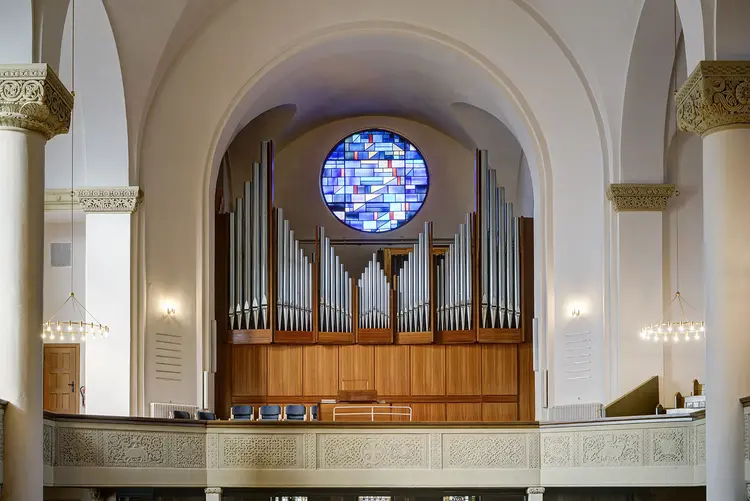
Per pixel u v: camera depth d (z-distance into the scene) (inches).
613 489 791.1
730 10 572.7
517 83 885.2
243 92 875.4
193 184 861.2
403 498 812.0
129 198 817.5
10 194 552.4
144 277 828.0
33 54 555.8
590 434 738.8
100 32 782.5
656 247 838.5
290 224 1136.2
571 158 872.9
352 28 892.0
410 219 1138.7
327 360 976.3
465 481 760.3
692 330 768.9
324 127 1146.7
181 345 845.2
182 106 864.9
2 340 546.0
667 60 821.2
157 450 729.6
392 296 983.6
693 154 861.8
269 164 968.3
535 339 880.3
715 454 559.5
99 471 697.6
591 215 863.7
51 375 923.4
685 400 780.0
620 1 813.9
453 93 1003.3
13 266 550.3
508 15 889.5
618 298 833.5
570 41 869.2
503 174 1107.9
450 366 976.3
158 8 804.0
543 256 872.9
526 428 768.3
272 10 887.7
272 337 946.1
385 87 1047.0
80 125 927.0
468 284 967.0
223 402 955.3
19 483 538.9
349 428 764.0
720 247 567.8
